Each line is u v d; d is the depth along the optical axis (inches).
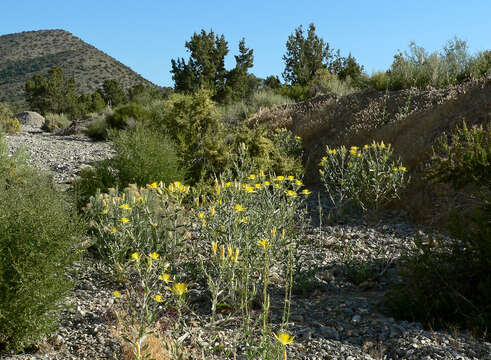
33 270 125.6
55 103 2103.8
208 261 178.1
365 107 475.8
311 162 428.8
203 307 154.9
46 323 129.4
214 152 351.6
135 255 120.6
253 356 95.7
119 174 299.1
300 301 166.9
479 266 157.6
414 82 499.8
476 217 164.2
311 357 124.1
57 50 5713.6
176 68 1412.4
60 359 122.1
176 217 187.9
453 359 118.8
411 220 276.5
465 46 513.3
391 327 140.8
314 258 216.7
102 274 186.2
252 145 372.5
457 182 213.2
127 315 142.4
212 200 283.6
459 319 145.2
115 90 2244.1
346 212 298.5
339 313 154.9
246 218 167.5
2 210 135.7
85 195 274.2
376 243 240.5
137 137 311.6
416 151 334.0
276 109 594.2
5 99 4202.8
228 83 1462.8
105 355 124.5
